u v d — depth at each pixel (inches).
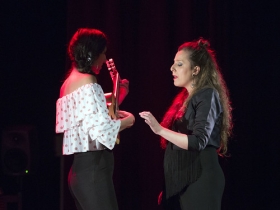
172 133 346.3
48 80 601.6
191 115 363.3
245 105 584.1
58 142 561.6
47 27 600.4
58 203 607.8
